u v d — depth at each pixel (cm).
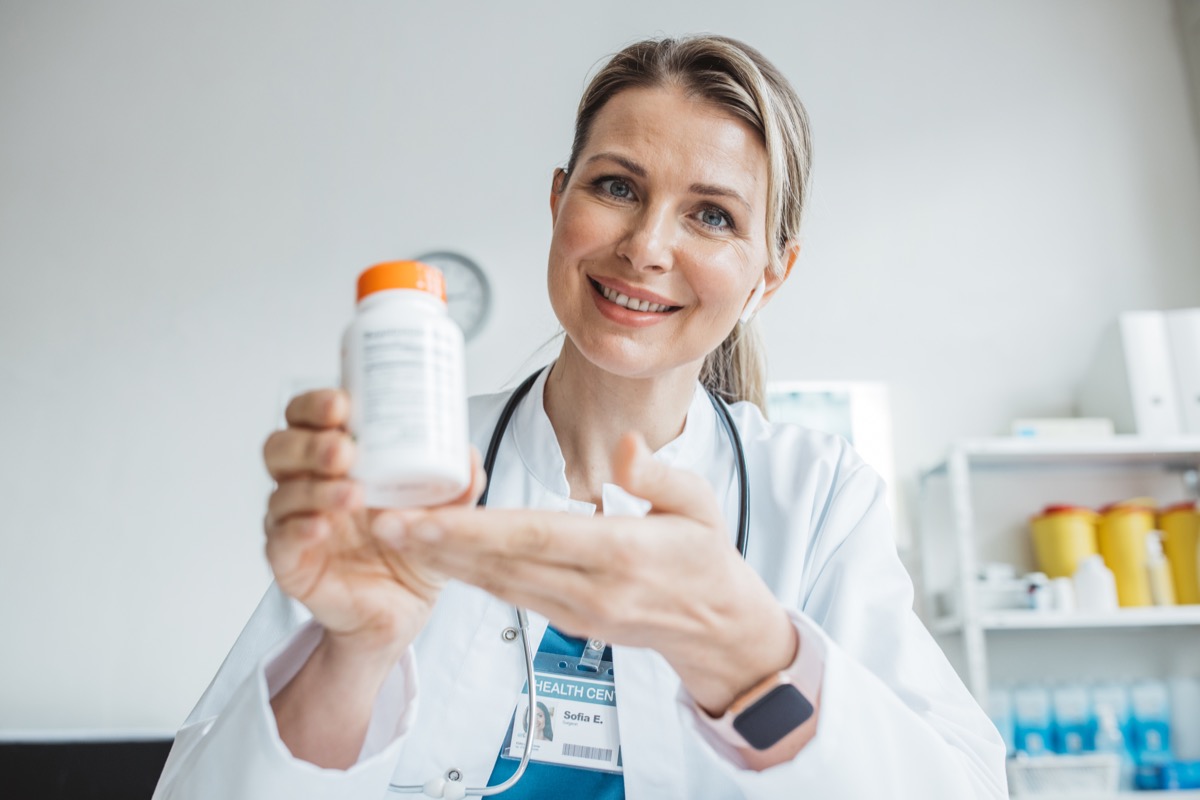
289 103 327
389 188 320
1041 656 280
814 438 111
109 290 314
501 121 324
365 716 69
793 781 66
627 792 91
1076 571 264
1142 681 270
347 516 60
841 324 306
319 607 62
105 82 331
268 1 336
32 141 326
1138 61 325
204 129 326
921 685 90
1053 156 319
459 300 309
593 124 101
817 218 313
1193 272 310
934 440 299
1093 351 305
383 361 55
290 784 67
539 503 105
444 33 331
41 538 295
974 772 80
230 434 303
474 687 95
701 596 59
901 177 317
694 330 95
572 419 107
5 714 282
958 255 312
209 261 316
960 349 305
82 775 238
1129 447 261
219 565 294
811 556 101
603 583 57
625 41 329
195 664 287
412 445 53
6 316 312
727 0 330
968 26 327
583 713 94
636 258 91
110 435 303
